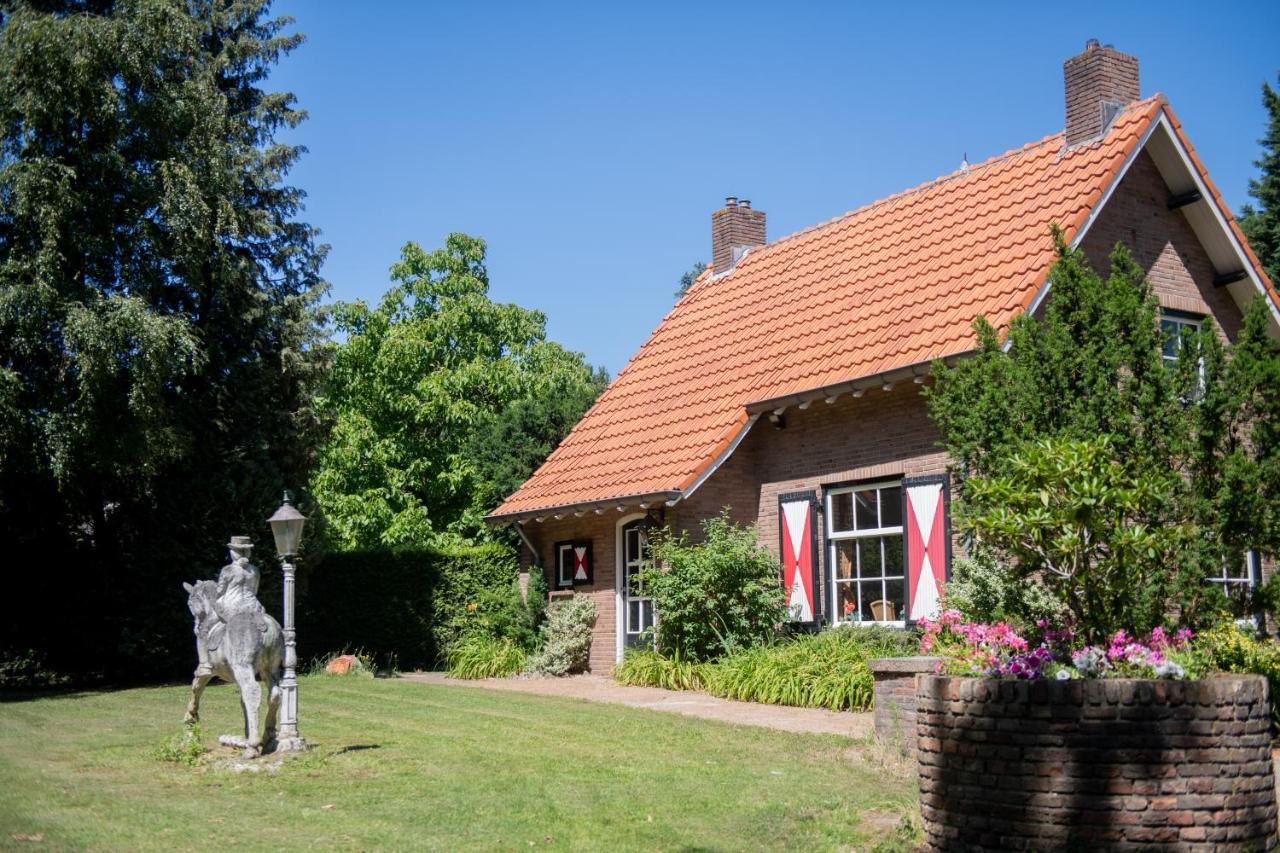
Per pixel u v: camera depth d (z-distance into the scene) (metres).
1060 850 7.38
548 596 21.23
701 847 7.77
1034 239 15.99
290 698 11.19
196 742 10.76
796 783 9.77
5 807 8.34
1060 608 10.99
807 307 19.56
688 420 19.38
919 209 19.39
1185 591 10.05
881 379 15.68
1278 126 28.64
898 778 9.99
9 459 17.11
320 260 25.28
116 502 20.28
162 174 18.19
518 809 8.76
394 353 36.94
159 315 17.80
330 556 24.52
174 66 18.89
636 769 10.35
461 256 39.59
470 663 20.09
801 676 14.77
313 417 22.92
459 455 36.47
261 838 7.80
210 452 20.06
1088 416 10.66
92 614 19.91
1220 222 17.03
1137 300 10.96
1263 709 7.68
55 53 17.12
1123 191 16.70
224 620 10.92
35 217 16.97
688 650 17.14
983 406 11.55
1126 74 17.33
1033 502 9.00
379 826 8.19
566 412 29.48
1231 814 7.38
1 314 16.59
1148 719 7.39
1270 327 17.70
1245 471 10.27
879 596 16.42
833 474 17.05
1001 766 7.65
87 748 11.35
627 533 19.72
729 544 17.02
